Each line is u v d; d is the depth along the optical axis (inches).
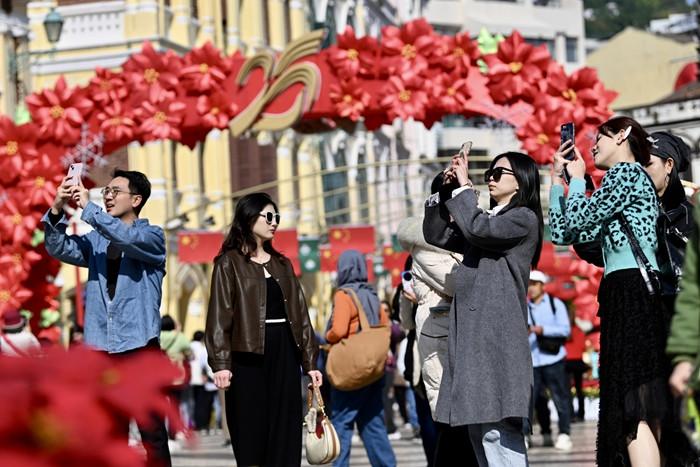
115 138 1451.8
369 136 5403.5
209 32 3772.1
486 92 1446.9
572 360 2241.6
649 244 649.6
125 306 842.8
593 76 1444.4
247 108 1444.4
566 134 705.6
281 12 4443.9
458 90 1441.9
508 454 733.3
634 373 628.7
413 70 1425.9
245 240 849.5
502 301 730.8
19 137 1450.5
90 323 848.9
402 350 1907.0
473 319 732.7
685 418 464.4
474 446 753.6
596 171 1429.6
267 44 4350.4
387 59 1435.8
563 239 679.7
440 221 770.8
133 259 846.5
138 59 1457.9
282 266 856.3
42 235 1471.5
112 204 866.8
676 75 6855.3
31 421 219.6
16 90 2955.2
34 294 1476.4
